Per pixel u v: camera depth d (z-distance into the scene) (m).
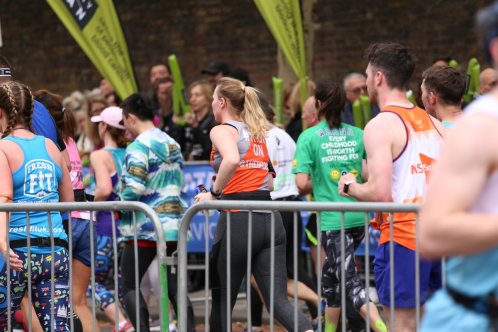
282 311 11.80
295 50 19.02
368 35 26.78
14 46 31.53
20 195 11.34
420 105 14.12
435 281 10.43
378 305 16.28
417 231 9.70
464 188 5.87
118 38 20.42
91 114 17.67
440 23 25.98
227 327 11.00
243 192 12.25
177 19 29.19
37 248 11.28
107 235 15.80
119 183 14.98
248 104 12.41
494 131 5.88
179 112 21.19
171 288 14.20
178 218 14.43
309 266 18.33
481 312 6.13
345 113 19.22
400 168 10.24
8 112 11.53
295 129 18.81
